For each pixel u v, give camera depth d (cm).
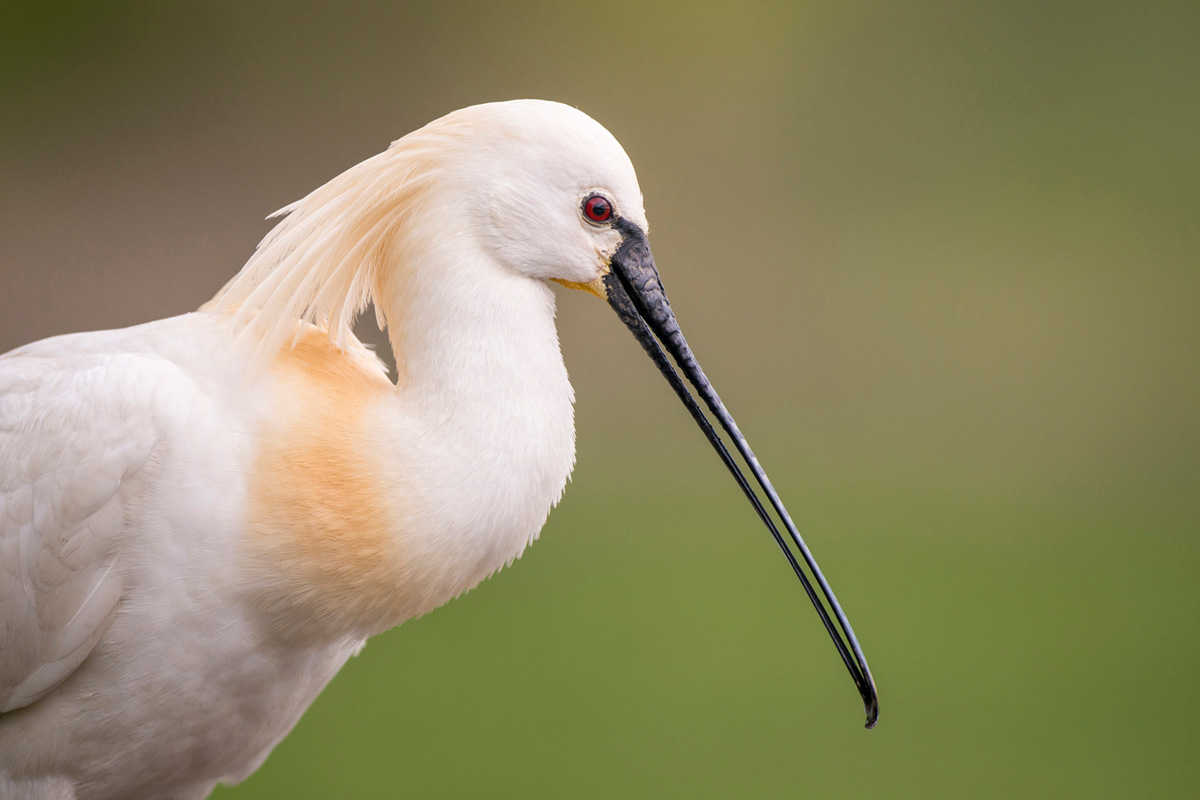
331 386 516
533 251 528
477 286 516
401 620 516
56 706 511
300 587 497
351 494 495
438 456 500
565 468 523
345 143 1864
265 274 535
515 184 524
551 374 522
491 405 505
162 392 497
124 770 523
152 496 492
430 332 512
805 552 593
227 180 1802
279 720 554
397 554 498
